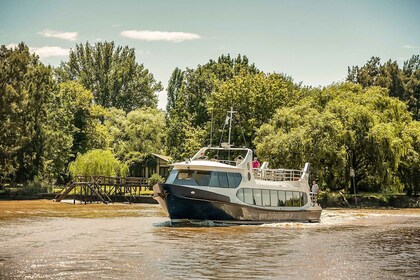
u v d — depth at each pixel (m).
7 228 39.69
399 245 33.03
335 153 67.81
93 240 33.25
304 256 28.89
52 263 25.94
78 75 167.00
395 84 124.38
